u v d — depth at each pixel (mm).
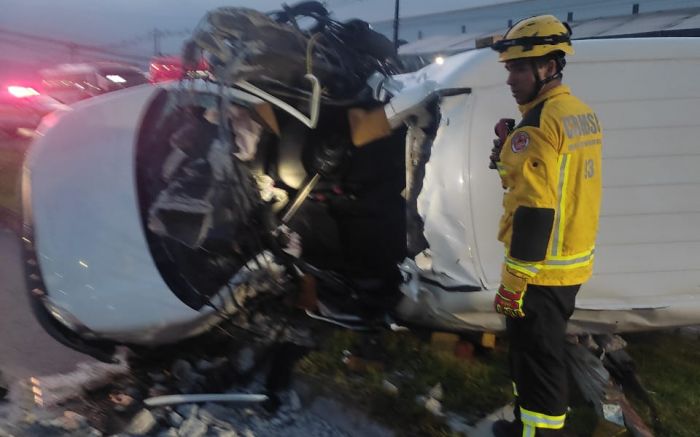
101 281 3277
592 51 3439
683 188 3393
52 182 3457
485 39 3416
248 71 3527
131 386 3469
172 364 3607
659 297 3383
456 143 3287
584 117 2596
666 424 3227
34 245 3348
